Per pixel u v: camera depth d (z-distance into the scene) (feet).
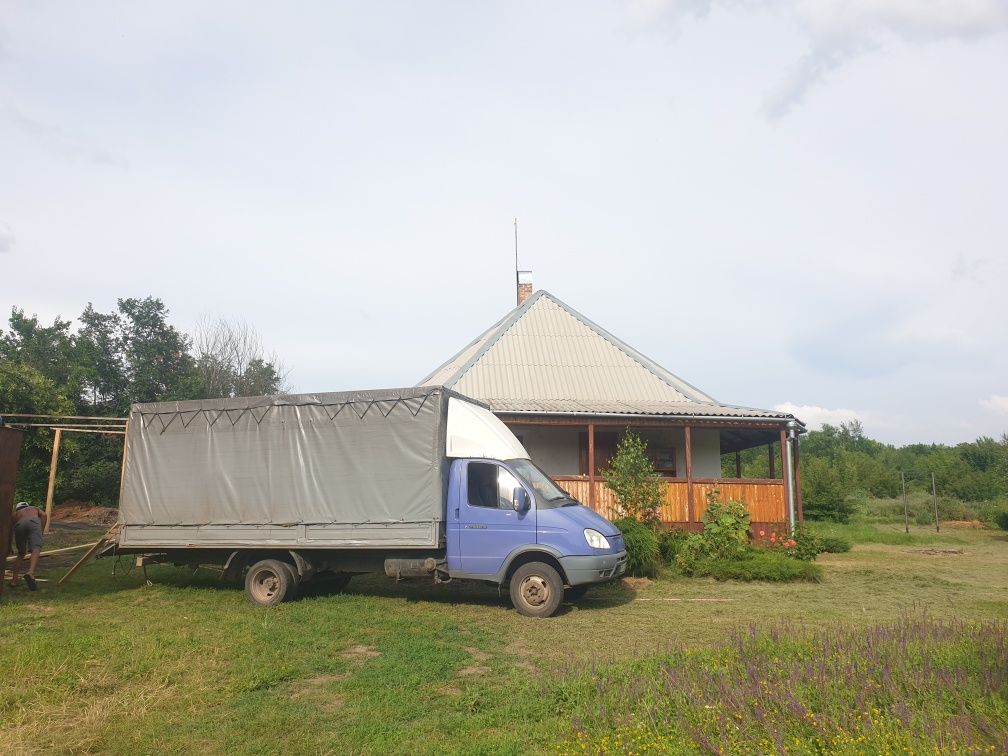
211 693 19.40
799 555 49.11
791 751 13.32
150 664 21.86
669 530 49.11
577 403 58.44
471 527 32.42
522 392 63.52
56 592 35.55
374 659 23.30
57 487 93.30
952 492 138.92
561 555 31.22
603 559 31.53
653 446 62.49
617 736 14.70
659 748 13.97
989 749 12.74
